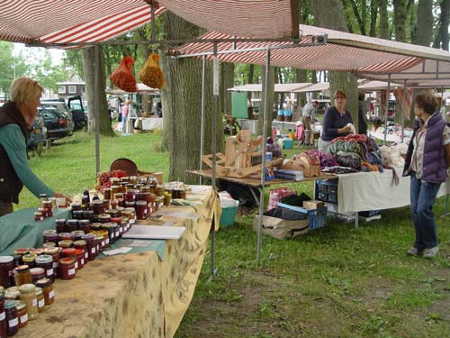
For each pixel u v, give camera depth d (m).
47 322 1.64
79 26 4.37
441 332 3.64
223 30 4.08
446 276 4.80
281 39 3.78
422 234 5.29
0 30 4.07
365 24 25.25
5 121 3.10
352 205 6.13
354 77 9.65
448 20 22.64
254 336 3.53
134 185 3.50
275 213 6.06
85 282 2.02
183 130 7.16
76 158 13.41
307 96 28.39
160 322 2.46
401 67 7.81
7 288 1.82
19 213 2.93
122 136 20.91
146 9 4.24
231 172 5.41
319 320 3.80
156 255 2.46
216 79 4.46
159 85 4.07
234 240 5.80
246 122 19.25
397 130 13.27
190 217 3.28
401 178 6.67
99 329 1.70
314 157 5.79
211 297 4.18
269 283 4.52
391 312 3.97
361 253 5.43
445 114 12.42
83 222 2.53
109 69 32.41
